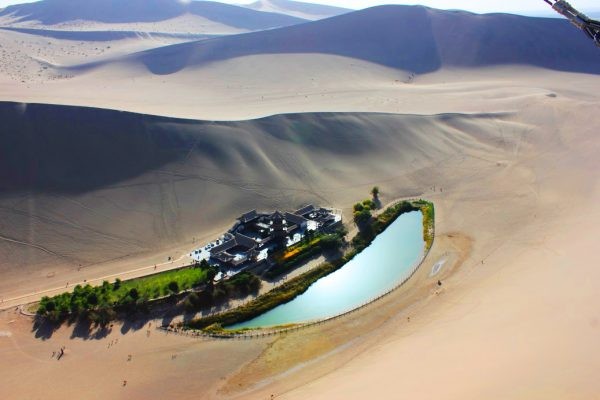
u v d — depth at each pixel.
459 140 146.12
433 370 49.50
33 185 102.44
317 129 136.00
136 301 75.44
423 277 81.25
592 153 131.38
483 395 41.06
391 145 136.25
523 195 109.88
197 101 178.62
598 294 59.22
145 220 99.00
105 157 112.00
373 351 62.28
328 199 112.06
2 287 81.44
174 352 66.50
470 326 60.00
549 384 40.75
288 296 79.06
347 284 82.56
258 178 115.06
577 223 91.75
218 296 77.56
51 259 87.94
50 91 182.25
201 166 114.88
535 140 146.62
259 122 132.75
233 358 65.00
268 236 93.62
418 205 110.12
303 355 64.62
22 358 65.81
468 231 95.88
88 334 70.50
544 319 55.62
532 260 79.31
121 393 59.28
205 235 96.75
